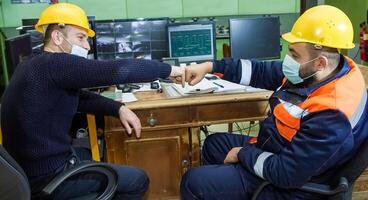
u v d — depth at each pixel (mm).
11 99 1344
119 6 3744
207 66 1749
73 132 1832
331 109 1176
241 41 2404
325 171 1254
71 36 1479
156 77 1497
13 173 1010
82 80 1324
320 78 1297
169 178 1867
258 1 3891
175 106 1704
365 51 3346
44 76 1309
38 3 3715
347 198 1227
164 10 3811
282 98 1381
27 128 1323
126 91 1899
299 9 3904
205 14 3871
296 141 1230
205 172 1434
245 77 1732
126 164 1795
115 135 1763
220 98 1720
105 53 2312
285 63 1348
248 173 1397
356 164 1198
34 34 2174
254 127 2760
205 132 2219
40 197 1363
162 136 1794
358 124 1210
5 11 3691
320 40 1234
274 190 1328
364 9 3543
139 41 2344
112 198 1431
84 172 1404
